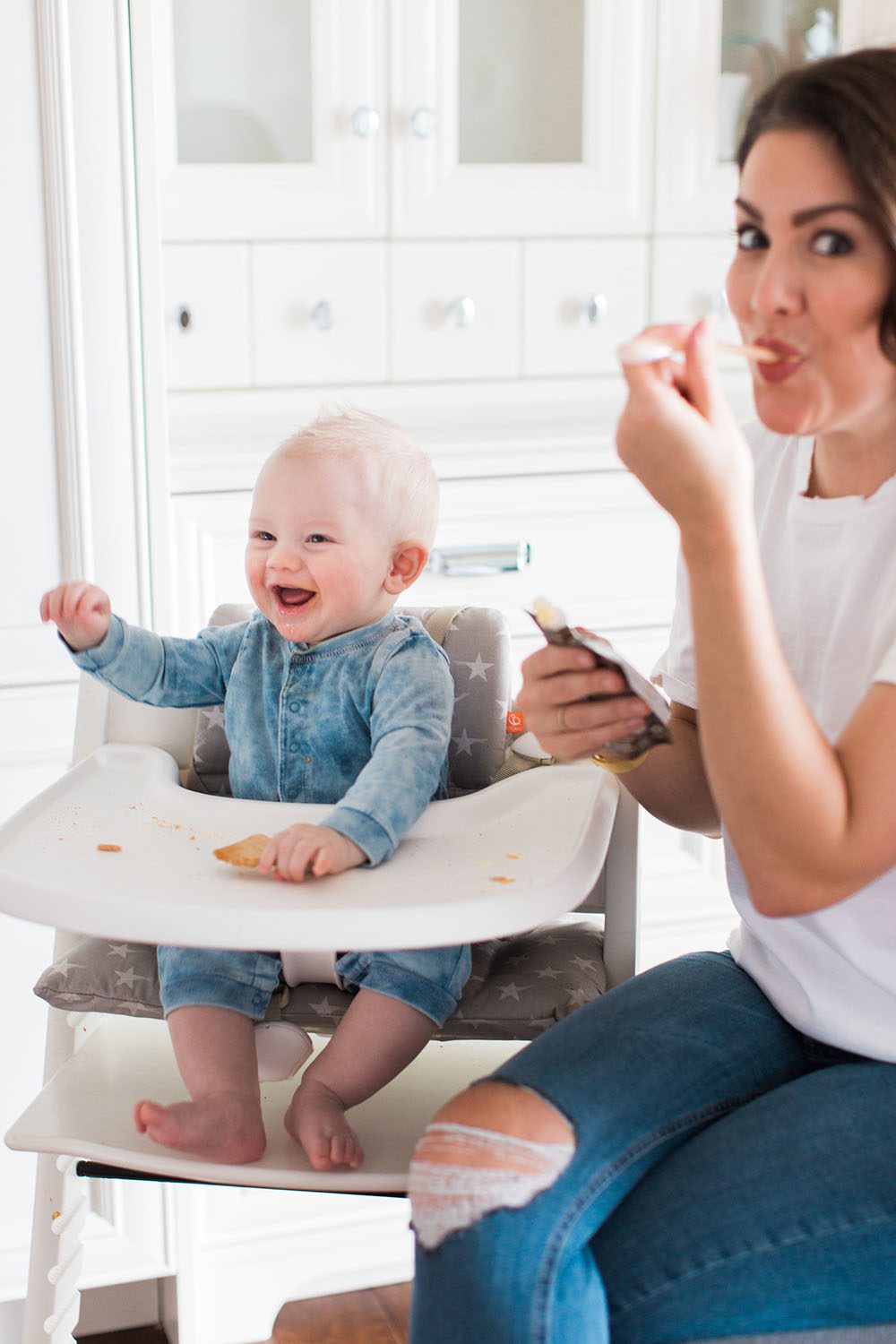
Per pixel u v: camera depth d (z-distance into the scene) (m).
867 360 0.85
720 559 0.80
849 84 0.83
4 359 1.43
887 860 0.82
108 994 1.11
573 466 1.76
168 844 1.02
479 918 0.90
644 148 1.98
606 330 2.02
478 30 1.90
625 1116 0.88
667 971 1.03
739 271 0.90
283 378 1.90
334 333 1.91
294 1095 1.04
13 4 1.37
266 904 0.90
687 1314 0.83
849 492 0.98
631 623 1.80
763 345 0.86
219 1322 1.67
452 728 1.21
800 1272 0.82
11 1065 1.53
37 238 1.42
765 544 1.03
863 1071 0.91
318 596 1.14
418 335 1.94
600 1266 0.85
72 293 1.43
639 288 2.02
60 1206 1.15
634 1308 0.83
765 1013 1.00
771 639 0.80
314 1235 1.69
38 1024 1.53
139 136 1.43
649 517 1.79
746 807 0.81
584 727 0.93
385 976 1.06
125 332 1.46
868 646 0.95
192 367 1.86
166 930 0.90
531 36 1.92
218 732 1.23
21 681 1.49
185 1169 0.99
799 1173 0.84
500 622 1.22
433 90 1.88
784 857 0.82
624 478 1.77
